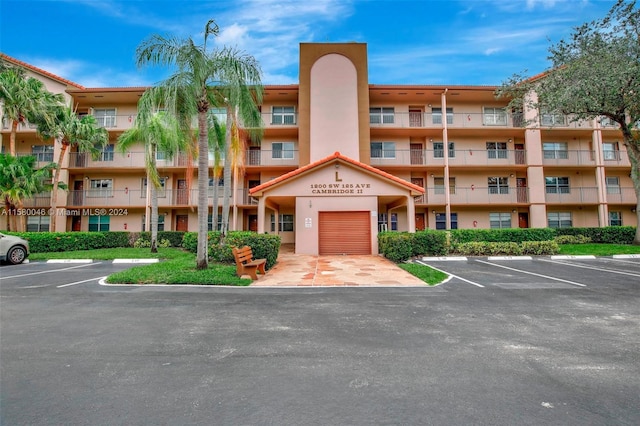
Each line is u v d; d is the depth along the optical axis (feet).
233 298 24.00
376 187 52.39
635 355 13.44
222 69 34.45
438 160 79.36
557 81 55.88
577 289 26.89
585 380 11.25
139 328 17.04
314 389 10.61
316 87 73.20
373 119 81.05
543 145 81.35
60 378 11.46
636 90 50.67
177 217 79.30
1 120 70.44
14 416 9.08
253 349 14.12
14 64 71.15
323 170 53.11
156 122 51.49
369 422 8.77
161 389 10.66
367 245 52.85
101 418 9.00
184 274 31.48
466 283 29.71
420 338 15.44
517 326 17.29
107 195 76.69
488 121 81.25
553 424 8.70
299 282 30.42
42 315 19.54
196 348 14.26
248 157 77.66
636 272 35.81
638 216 61.41
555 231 64.95
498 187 78.54
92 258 48.85
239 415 9.13
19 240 46.37
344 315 19.48
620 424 8.71
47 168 63.52
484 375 11.60
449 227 74.13
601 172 76.59
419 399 9.95
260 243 38.34
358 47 74.28
